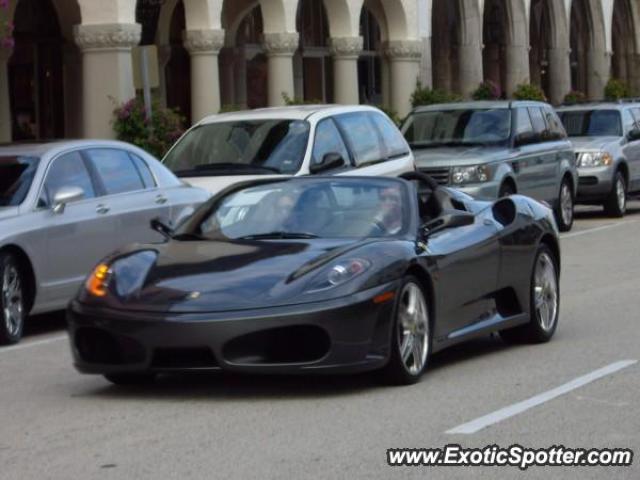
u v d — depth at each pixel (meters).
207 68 30.64
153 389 10.50
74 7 32.44
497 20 51.53
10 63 31.70
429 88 39.78
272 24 33.44
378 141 19.22
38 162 14.36
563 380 10.50
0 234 13.30
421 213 11.95
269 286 9.70
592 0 52.94
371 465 7.85
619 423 8.92
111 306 9.84
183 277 9.96
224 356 9.48
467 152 23.06
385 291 9.85
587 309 14.70
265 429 8.88
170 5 36.44
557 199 25.03
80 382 11.05
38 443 8.73
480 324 11.49
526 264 12.13
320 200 11.14
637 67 57.84
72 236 14.20
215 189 17.16
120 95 27.31
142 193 15.38
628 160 28.72
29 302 13.78
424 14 40.22
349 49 36.28
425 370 10.80
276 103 33.47
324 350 9.59
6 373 11.71
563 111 29.67
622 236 24.00
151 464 8.00
